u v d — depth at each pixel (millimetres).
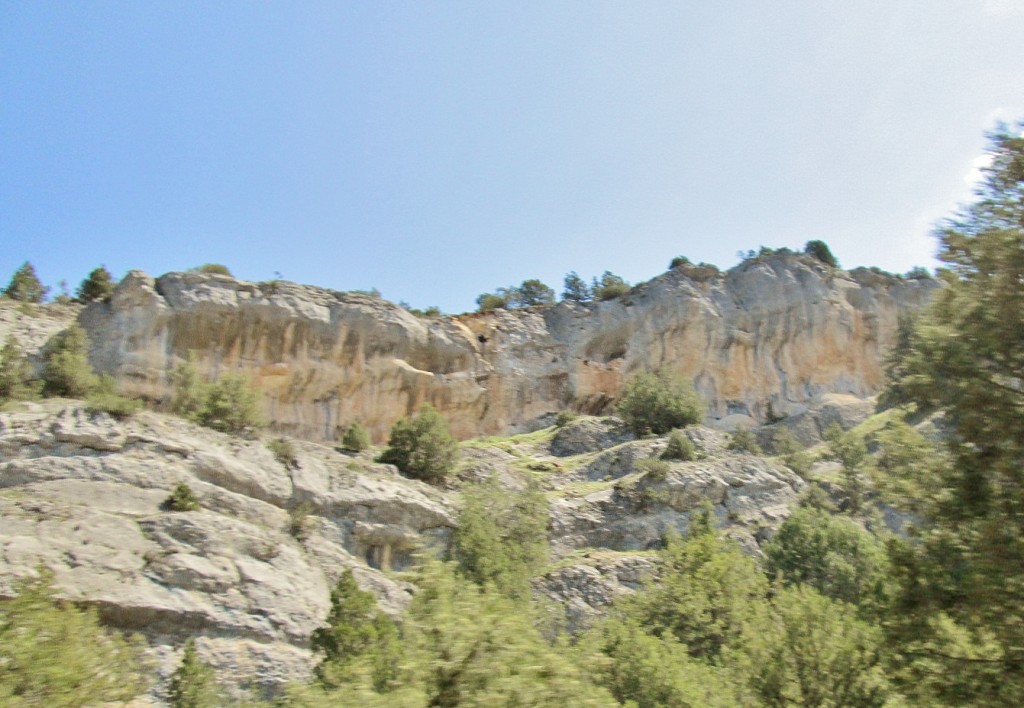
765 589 34312
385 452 51625
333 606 29125
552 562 45406
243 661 30266
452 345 74062
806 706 20906
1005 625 14422
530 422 76000
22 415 36500
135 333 59750
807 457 60625
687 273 85062
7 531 29797
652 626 31359
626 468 58031
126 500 34125
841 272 88500
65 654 15266
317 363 66375
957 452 15852
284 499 39625
